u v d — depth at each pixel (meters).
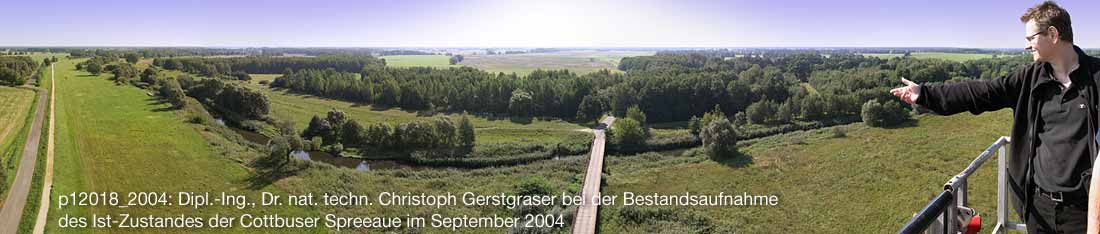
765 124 63.50
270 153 45.22
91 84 88.12
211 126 60.06
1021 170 3.67
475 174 44.75
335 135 57.34
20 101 69.44
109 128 56.31
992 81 3.81
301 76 100.31
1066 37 3.18
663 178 42.88
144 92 81.69
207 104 75.19
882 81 73.62
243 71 125.81
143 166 43.31
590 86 81.75
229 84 74.94
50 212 33.59
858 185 39.06
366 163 49.44
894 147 48.09
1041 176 3.40
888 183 38.97
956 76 73.62
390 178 42.31
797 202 36.22
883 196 36.66
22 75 84.19
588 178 42.84
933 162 43.00
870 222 32.53
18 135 52.22
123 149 48.22
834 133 54.78
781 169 44.06
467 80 90.69
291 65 138.00
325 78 101.25
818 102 63.97
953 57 140.38
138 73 102.12
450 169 47.03
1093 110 3.00
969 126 53.16
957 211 3.62
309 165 43.34
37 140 50.41
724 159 48.06
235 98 69.56
